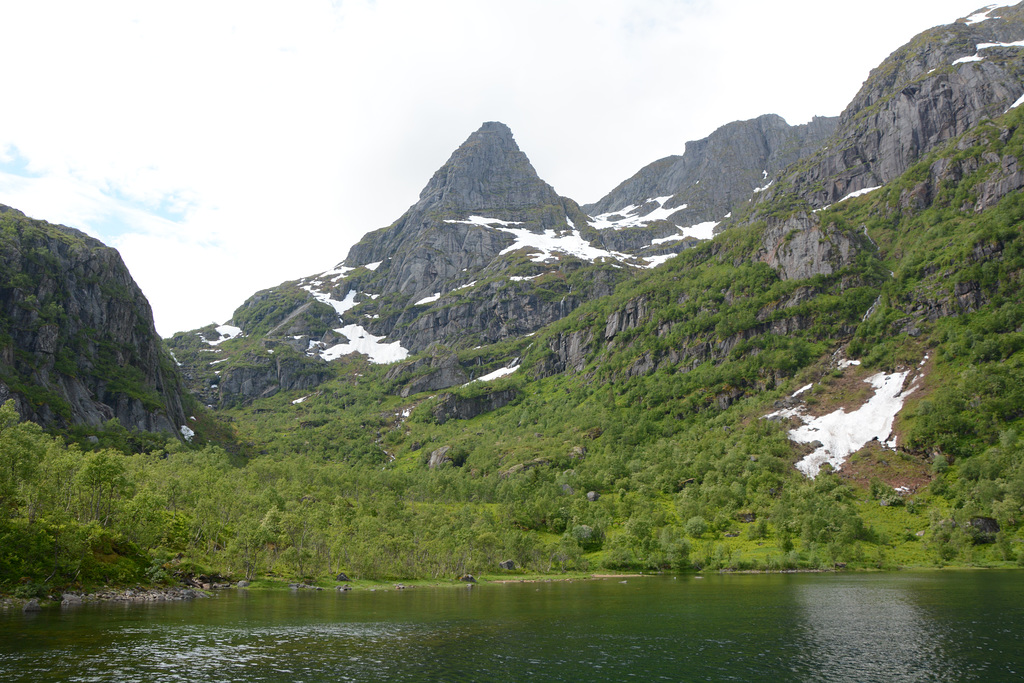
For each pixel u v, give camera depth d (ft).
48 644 220.02
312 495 628.69
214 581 406.00
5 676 183.01
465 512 638.12
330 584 450.30
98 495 380.78
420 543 529.45
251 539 438.40
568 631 277.23
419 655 231.50
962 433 643.45
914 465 640.17
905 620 293.23
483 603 364.79
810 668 214.69
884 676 204.85
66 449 555.28
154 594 342.64
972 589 383.24
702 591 414.21
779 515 595.88
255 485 620.08
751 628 282.15
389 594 413.80
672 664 220.64
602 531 641.40
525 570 573.74
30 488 330.13
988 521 536.83
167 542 425.28
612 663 222.07
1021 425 618.85
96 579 331.98
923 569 506.89
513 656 231.50
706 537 615.16
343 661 219.82
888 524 581.12
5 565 294.87
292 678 197.88
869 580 449.48
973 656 227.20
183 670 198.49
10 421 354.95
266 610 317.63
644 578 520.42
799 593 388.78
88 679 183.62
